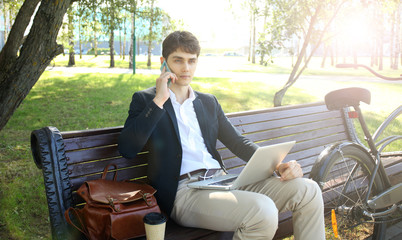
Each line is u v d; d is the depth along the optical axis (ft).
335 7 24.75
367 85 53.67
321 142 13.00
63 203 7.36
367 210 9.24
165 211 7.71
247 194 6.92
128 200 6.70
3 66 12.78
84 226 6.73
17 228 10.45
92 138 8.17
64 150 7.68
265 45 25.03
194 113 8.32
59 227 7.09
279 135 11.96
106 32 25.54
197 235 7.18
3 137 20.52
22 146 18.84
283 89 25.66
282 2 24.29
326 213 9.36
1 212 11.25
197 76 63.93
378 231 9.58
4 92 12.56
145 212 6.75
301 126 12.54
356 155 8.84
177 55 7.98
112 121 25.43
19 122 24.45
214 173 8.11
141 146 7.41
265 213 6.67
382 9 26.30
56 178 7.42
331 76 73.56
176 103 8.12
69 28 25.13
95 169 8.18
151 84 48.24
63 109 29.09
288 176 7.51
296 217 7.49
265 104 34.63
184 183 7.75
